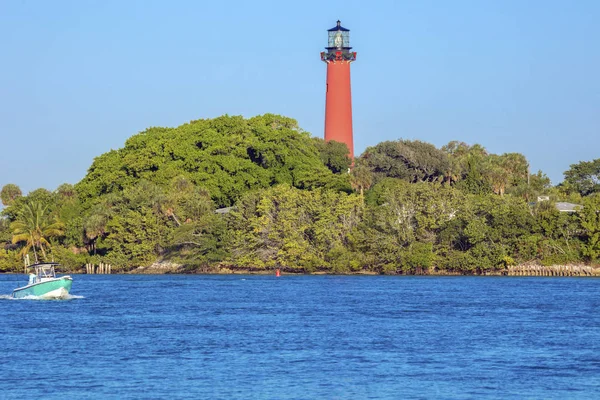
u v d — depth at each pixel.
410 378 182.88
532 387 175.00
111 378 182.12
